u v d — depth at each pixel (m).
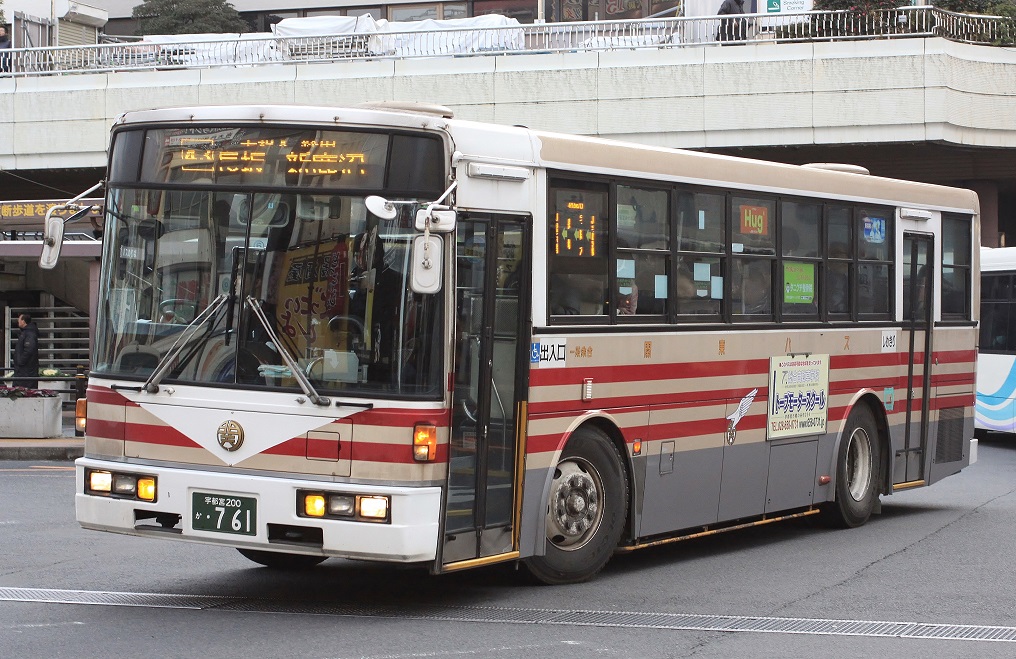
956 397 23.89
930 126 44.06
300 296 13.34
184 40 52.62
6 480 26.17
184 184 13.88
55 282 53.75
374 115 13.38
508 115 46.91
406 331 13.14
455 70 47.28
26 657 11.57
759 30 46.03
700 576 16.73
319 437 13.09
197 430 13.52
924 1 48.06
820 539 20.20
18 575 15.79
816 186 19.95
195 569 16.50
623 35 46.62
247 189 13.60
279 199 13.50
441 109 14.05
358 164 13.34
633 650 12.30
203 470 13.47
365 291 13.20
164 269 13.91
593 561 15.92
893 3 47.16
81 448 31.05
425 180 13.39
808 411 19.88
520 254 14.66
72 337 53.50
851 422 21.06
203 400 13.50
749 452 18.61
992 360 37.06
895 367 22.05
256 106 13.67
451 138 13.58
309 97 48.31
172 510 13.52
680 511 17.36
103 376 14.09
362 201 13.30
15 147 51.66
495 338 14.27
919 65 44.03
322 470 13.09
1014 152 46.72
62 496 23.56
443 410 13.27
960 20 45.66
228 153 13.72
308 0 89.50
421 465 13.09
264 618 13.45
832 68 44.72
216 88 49.38
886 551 18.97
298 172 13.48
